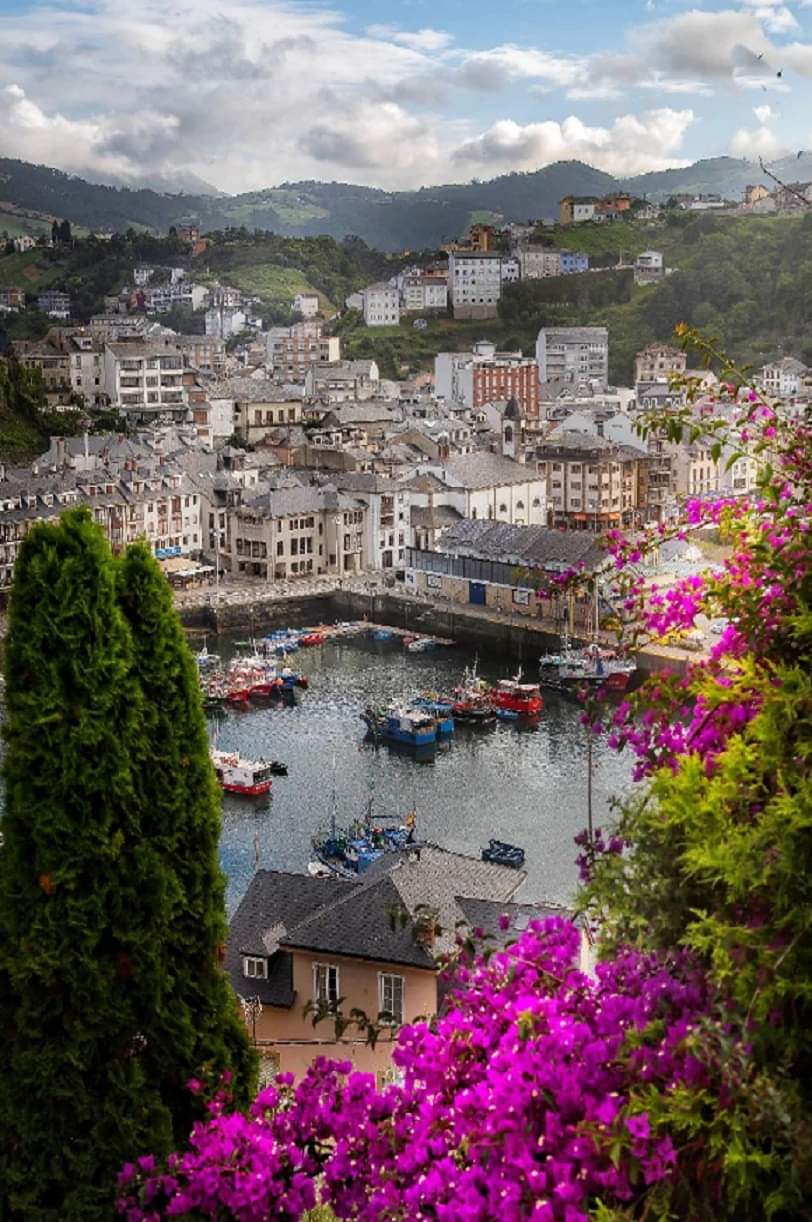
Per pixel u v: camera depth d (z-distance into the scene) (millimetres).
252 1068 25531
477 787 104625
